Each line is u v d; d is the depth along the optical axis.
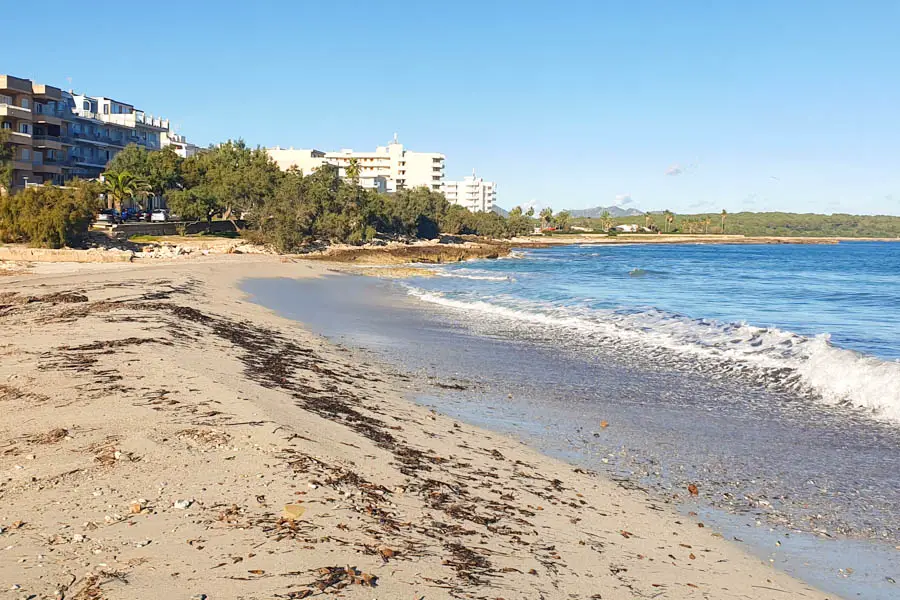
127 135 105.19
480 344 21.72
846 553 7.53
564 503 8.37
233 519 6.16
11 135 71.81
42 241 54.03
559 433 12.08
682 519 8.30
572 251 136.00
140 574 5.04
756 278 59.66
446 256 85.62
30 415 9.38
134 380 11.56
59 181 82.31
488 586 5.57
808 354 17.91
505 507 7.81
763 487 9.59
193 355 14.94
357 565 5.52
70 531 5.75
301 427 9.59
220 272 46.47
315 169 94.50
